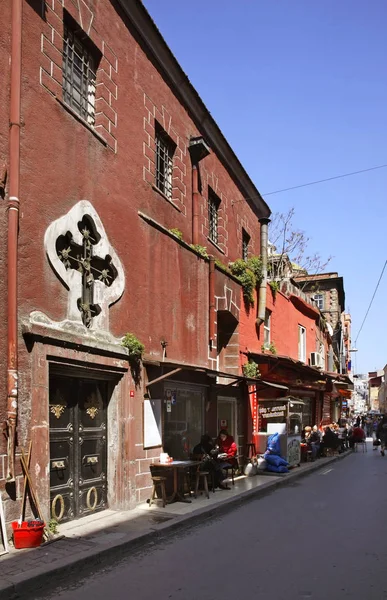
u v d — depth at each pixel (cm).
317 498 1204
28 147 785
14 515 691
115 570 643
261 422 1844
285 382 2072
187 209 1379
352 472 1784
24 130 780
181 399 1244
